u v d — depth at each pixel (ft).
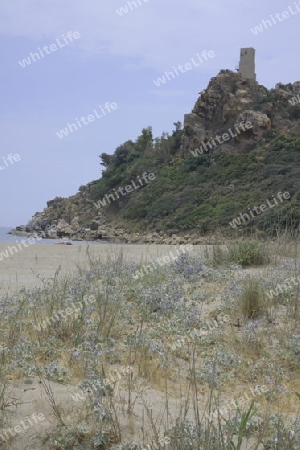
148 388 16.87
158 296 27.09
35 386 16.15
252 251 37.17
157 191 202.90
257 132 187.73
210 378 17.62
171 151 226.79
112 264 37.19
